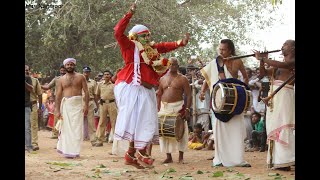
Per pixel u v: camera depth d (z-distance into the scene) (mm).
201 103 13891
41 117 21734
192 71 13844
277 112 8195
